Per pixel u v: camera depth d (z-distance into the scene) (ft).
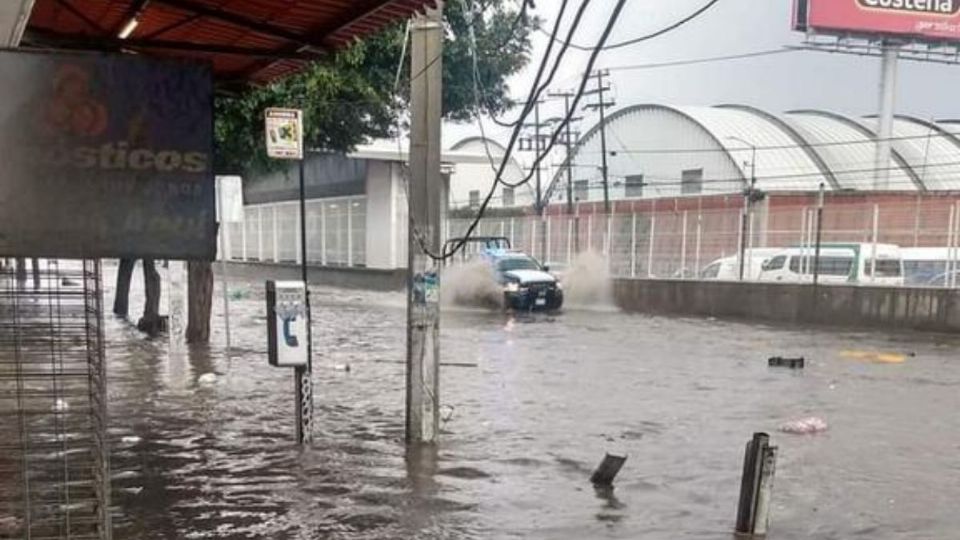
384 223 123.24
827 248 86.63
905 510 22.90
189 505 21.44
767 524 20.99
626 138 181.27
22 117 13.29
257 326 66.74
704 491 24.13
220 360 46.06
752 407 37.24
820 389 42.50
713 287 88.58
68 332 18.45
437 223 27.91
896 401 39.32
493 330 70.74
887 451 29.40
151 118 13.85
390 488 23.39
